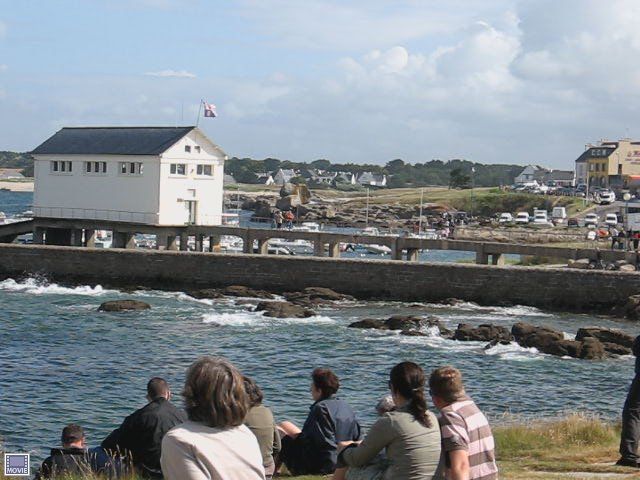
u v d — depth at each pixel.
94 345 50.62
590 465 21.52
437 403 13.31
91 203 93.50
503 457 23.16
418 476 12.58
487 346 52.12
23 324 57.25
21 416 33.75
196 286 77.62
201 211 93.06
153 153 89.50
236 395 8.45
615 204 180.62
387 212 196.75
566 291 71.69
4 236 96.75
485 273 73.12
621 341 53.00
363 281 74.75
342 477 13.42
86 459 17.91
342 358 48.62
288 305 63.94
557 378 44.53
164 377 42.53
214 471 8.23
